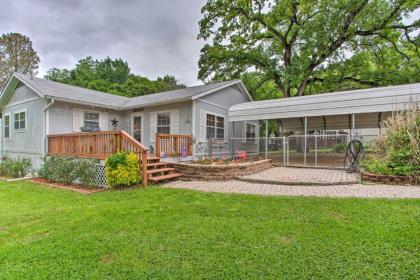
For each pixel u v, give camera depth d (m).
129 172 7.03
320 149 10.73
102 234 3.53
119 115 13.46
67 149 9.23
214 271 2.53
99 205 5.16
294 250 2.90
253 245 3.06
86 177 7.71
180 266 2.64
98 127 12.31
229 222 3.85
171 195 5.77
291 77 14.55
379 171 6.63
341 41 14.62
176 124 11.47
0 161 13.34
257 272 2.50
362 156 8.41
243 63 17.52
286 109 10.53
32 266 2.71
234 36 16.67
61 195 6.38
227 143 13.55
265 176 7.84
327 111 9.51
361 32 14.69
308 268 2.54
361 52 16.31
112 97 14.42
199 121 11.30
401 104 7.96
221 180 7.80
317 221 3.75
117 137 7.66
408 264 2.54
